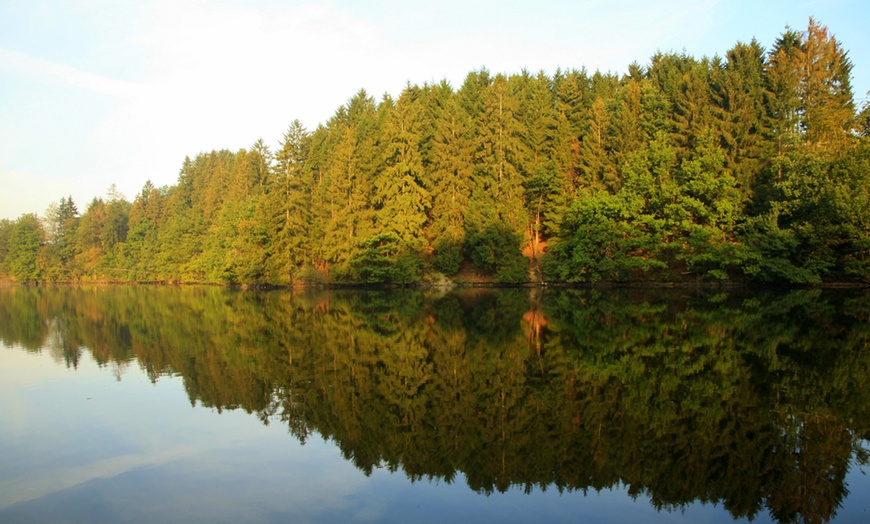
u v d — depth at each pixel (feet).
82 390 41.19
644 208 128.98
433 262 152.05
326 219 162.71
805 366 42.57
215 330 72.43
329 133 197.77
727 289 117.60
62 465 26.71
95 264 288.30
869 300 89.51
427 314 84.79
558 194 147.13
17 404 37.52
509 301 103.35
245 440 29.91
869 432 28.55
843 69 126.62
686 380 39.19
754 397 34.76
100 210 310.04
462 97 178.29
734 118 127.95
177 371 47.09
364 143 160.04
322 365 48.01
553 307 90.43
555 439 28.84
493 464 26.04
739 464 25.21
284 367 47.60
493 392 37.83
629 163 130.82
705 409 32.68
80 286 258.57
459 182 150.20
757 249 111.75
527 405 34.63
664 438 28.37
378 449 28.30
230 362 50.29
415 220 147.84
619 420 31.19
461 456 27.12
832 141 114.01
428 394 37.96
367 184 155.74
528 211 153.69
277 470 25.75
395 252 148.77
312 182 175.42
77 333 73.15
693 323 66.49
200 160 280.51
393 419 32.91
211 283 220.23
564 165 147.23
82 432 31.58
